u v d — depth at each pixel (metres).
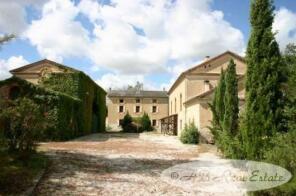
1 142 8.74
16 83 23.62
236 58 38.53
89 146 21.64
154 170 12.86
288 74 10.94
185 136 27.66
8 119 11.54
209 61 38.50
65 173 11.34
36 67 38.84
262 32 12.00
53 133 24.16
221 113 20.70
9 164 10.33
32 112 12.49
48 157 14.49
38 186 9.34
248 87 11.86
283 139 8.62
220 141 16.80
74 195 8.71
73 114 28.80
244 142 11.66
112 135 38.94
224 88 21.02
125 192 9.28
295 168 7.58
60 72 31.95
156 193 9.28
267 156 8.38
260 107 11.30
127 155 17.36
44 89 24.19
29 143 12.48
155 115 72.06
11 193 8.18
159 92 74.94
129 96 72.31
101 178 10.93
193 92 38.12
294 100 10.40
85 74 33.84
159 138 35.19
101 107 48.19
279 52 11.84
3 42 9.39
